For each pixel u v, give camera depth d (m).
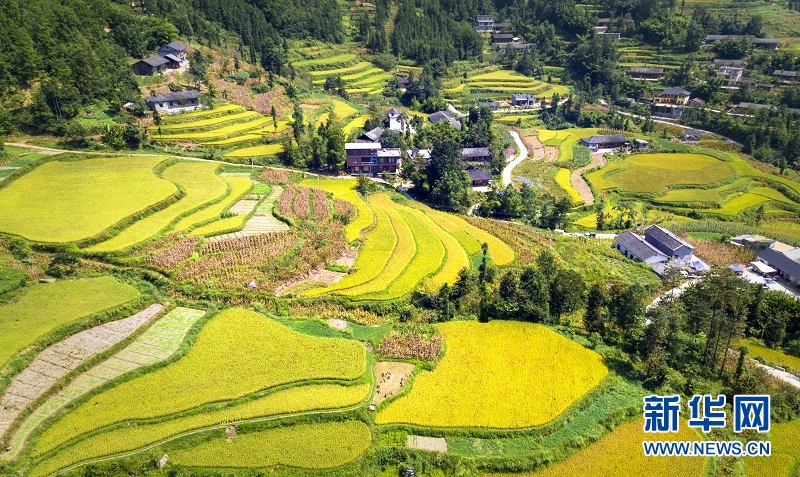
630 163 148.25
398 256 82.25
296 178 116.31
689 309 71.44
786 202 128.12
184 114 133.00
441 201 115.88
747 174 140.25
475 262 85.62
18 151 102.00
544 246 96.44
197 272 72.50
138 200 87.75
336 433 49.06
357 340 61.88
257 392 52.69
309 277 76.81
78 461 44.72
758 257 94.25
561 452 48.41
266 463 45.81
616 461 47.62
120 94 126.25
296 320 65.94
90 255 72.69
